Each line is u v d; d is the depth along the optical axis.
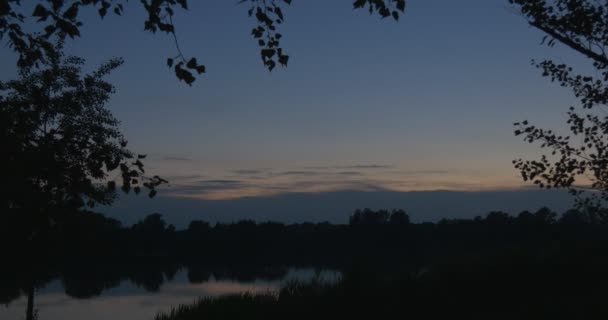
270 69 6.30
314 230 91.44
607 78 9.55
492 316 9.73
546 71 10.37
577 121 10.04
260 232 94.25
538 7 8.76
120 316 34.28
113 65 12.64
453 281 12.68
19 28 5.52
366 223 79.88
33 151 5.54
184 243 91.25
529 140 10.31
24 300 35.09
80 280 56.06
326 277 13.15
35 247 10.98
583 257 14.91
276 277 55.25
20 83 10.74
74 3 5.04
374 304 10.68
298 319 10.29
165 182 6.16
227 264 78.12
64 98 11.50
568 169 9.95
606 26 8.49
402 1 5.53
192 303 13.11
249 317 10.78
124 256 77.25
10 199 5.71
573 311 9.64
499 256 14.65
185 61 5.50
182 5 5.31
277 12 5.95
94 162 5.89
